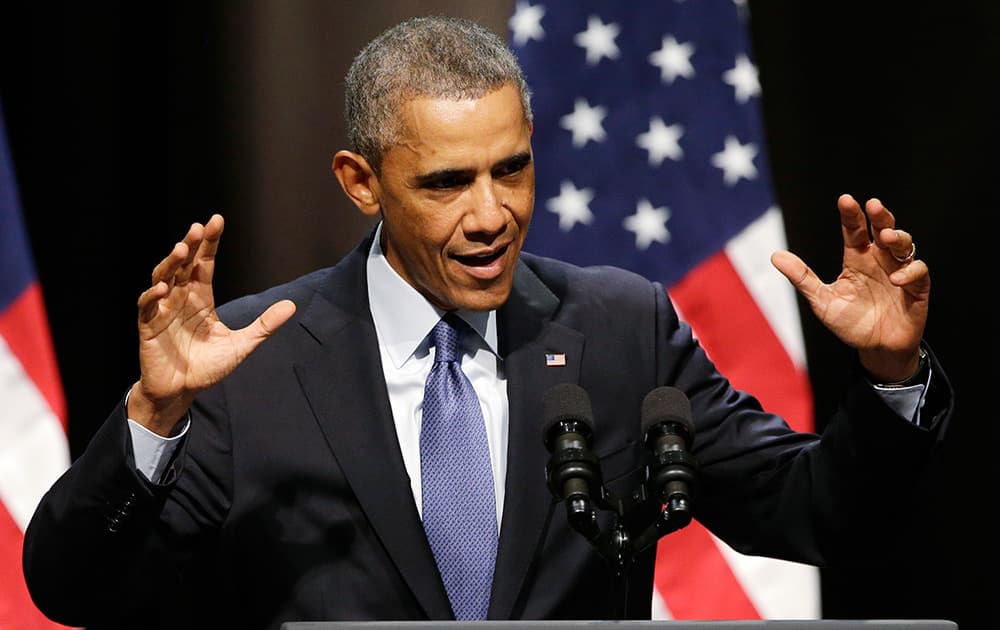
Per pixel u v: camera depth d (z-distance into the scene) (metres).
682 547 10.79
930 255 11.54
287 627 5.21
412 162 6.61
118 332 10.91
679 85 10.85
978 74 11.52
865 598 11.57
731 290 10.76
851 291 6.54
